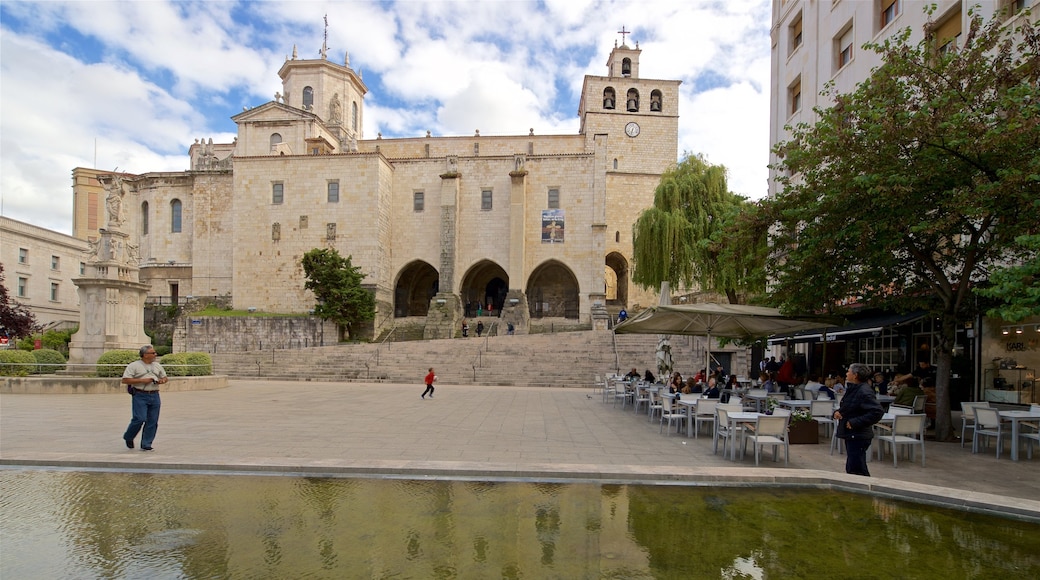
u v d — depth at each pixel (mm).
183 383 22062
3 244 50781
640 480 7691
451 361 31562
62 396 18750
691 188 29375
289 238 49219
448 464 8062
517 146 61531
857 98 12336
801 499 6957
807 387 15656
